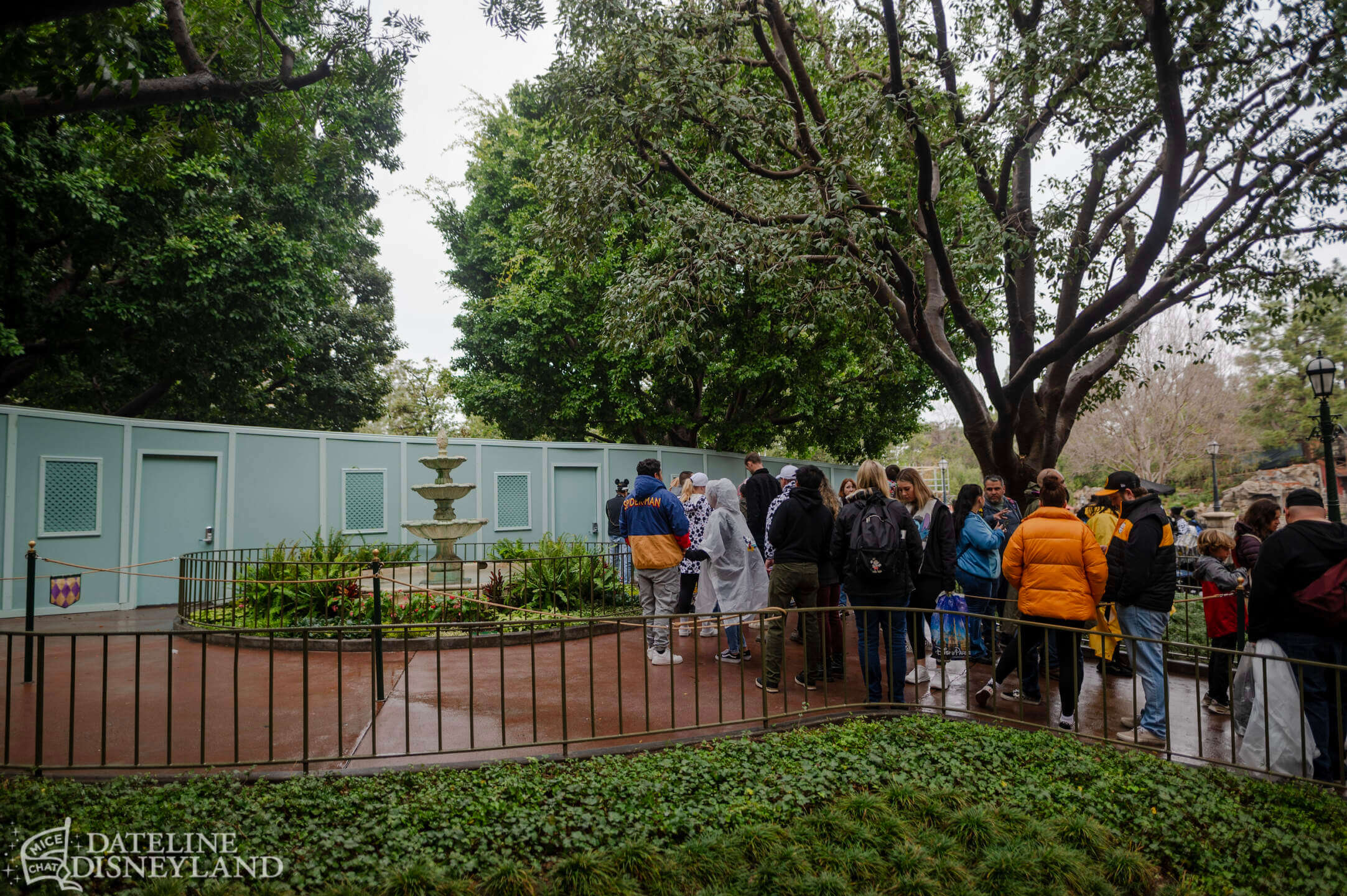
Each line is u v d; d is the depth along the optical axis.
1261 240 9.48
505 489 16.72
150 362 16.59
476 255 24.00
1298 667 4.92
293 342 18.41
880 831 3.97
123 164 7.73
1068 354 10.70
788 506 6.59
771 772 4.57
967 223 10.66
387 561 11.55
